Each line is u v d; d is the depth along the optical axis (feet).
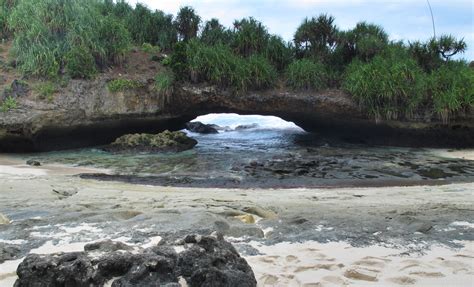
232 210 21.63
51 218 19.45
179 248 11.37
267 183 35.86
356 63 61.00
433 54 61.82
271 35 65.57
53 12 56.70
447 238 16.88
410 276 12.77
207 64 59.00
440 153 51.08
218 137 68.08
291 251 15.23
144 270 10.11
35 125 50.24
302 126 70.23
